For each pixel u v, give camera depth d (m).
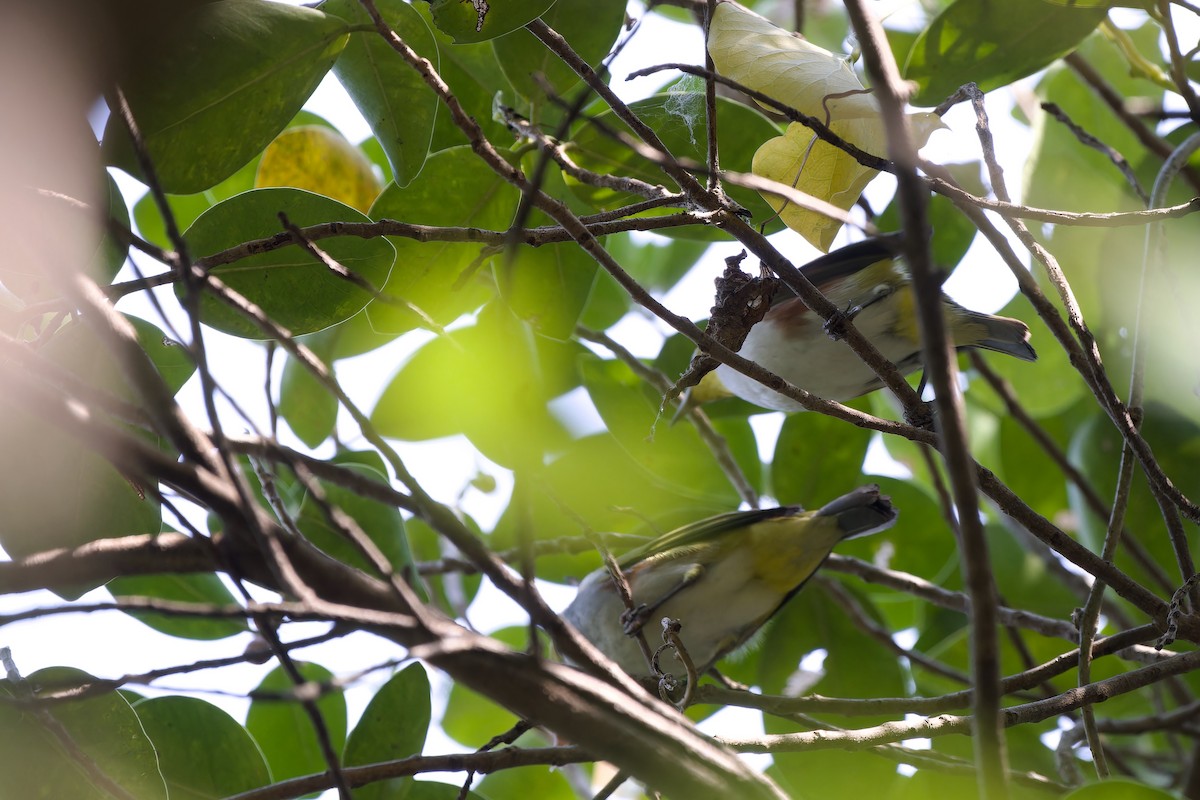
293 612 2.85
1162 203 5.39
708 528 7.70
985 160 4.71
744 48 4.71
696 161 5.68
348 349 7.39
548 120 5.75
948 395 2.88
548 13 5.30
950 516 7.29
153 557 3.15
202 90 4.47
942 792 6.54
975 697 3.05
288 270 5.08
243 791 5.71
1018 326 7.32
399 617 2.91
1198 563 7.59
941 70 5.71
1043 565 8.38
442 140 6.26
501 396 7.46
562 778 7.69
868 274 7.85
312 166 6.95
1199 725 7.08
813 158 4.87
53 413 2.95
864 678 7.66
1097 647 5.16
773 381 4.40
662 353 7.74
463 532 3.17
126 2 3.45
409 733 5.86
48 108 3.40
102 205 3.98
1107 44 8.10
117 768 4.75
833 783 6.66
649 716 3.07
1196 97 5.40
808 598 7.93
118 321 3.16
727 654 7.96
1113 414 4.90
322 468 3.33
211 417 3.05
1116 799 3.94
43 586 3.09
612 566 5.83
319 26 4.58
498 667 2.94
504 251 5.62
